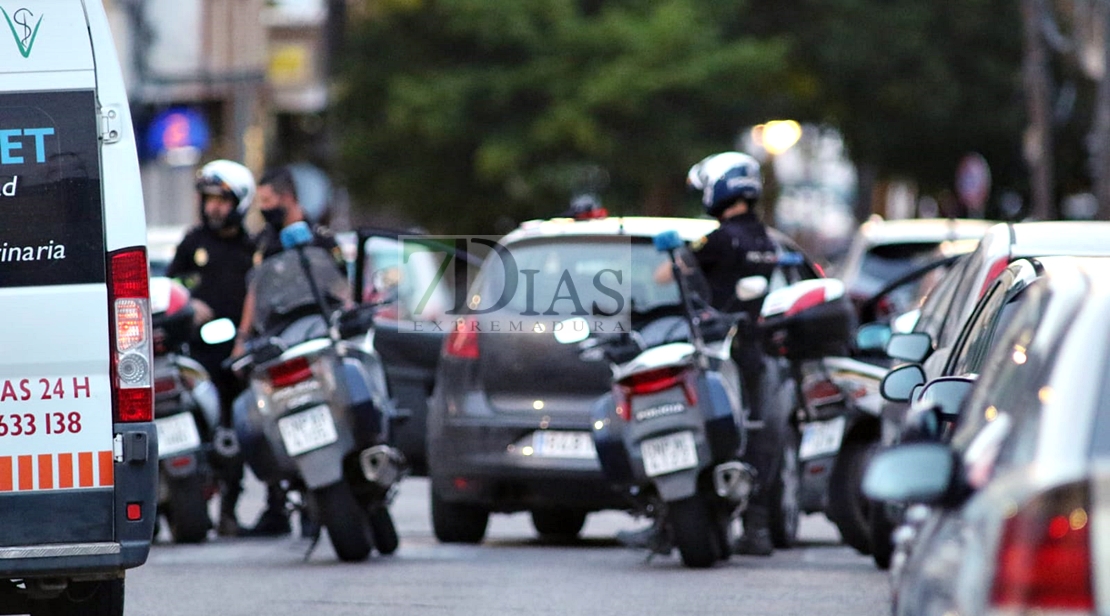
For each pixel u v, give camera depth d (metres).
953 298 26.70
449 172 101.25
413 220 104.31
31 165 20.61
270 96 102.81
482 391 32.00
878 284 54.25
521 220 100.25
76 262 20.62
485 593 26.38
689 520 28.50
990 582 11.41
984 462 13.05
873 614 24.41
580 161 97.25
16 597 22.23
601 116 97.12
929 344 24.64
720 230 30.94
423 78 101.62
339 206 104.31
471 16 98.81
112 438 20.62
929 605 13.01
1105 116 70.19
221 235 36.28
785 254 33.44
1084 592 11.15
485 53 101.62
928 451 13.23
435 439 32.28
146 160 74.06
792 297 30.61
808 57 111.88
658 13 98.31
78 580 21.81
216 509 41.59
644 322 29.36
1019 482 11.75
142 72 74.62
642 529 29.64
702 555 28.75
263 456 29.58
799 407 31.31
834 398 31.12
